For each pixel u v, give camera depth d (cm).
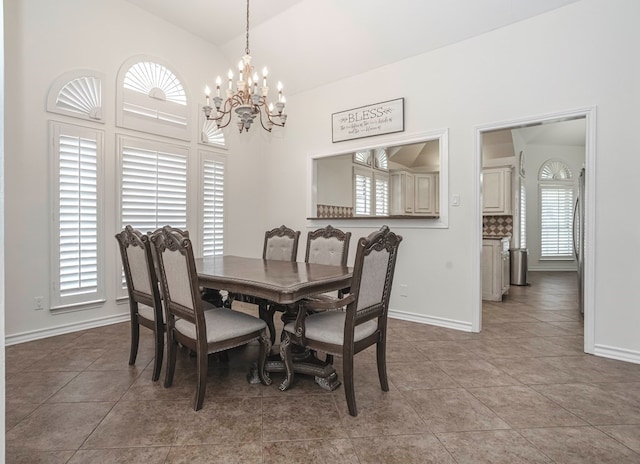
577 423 176
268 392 209
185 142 415
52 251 309
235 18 390
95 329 331
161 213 391
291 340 207
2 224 61
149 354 270
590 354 270
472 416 183
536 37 293
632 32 253
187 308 192
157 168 386
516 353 273
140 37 371
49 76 306
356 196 612
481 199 329
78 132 324
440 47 346
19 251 292
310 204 458
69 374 232
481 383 221
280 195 491
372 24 354
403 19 337
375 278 195
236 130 475
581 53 273
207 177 439
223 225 459
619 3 258
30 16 296
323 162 544
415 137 364
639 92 250
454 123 339
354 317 182
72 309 323
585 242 272
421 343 297
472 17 313
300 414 185
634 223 252
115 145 351
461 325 336
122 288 359
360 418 181
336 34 379
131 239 232
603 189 263
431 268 355
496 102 314
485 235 639
